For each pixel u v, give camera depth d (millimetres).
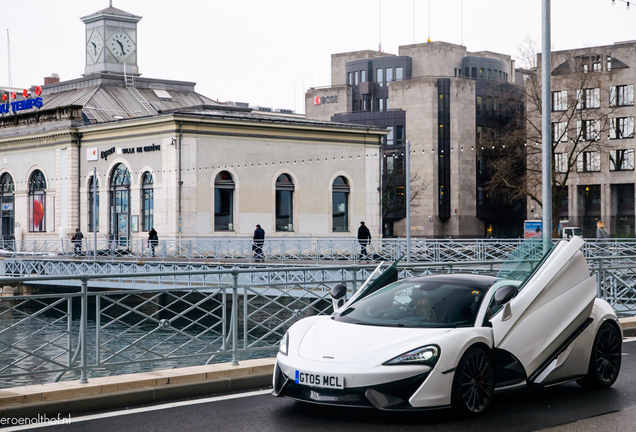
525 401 8062
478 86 77562
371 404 6805
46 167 49188
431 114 75188
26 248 50438
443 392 6969
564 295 8172
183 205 41188
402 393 6855
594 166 64812
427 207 74938
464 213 75812
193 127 41531
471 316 7609
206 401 8047
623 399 8172
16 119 51812
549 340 7977
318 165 45625
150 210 43000
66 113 48094
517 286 7988
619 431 6836
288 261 34562
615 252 32344
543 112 15500
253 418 7301
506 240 32406
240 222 42938
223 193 42719
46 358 8188
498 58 85500
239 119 42719
